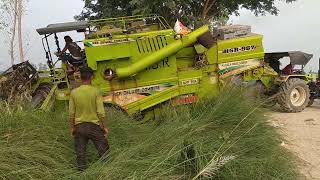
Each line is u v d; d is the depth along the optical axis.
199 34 9.28
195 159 5.94
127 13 15.62
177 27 9.47
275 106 12.63
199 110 8.74
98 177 5.29
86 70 6.05
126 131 7.20
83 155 5.86
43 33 9.41
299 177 6.51
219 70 10.05
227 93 8.73
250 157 6.54
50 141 6.09
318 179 6.51
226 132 7.21
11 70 9.32
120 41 8.91
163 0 14.01
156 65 9.27
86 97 5.93
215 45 10.04
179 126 7.27
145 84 9.24
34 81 9.62
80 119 5.94
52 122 6.73
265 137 7.27
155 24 10.09
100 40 8.84
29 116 6.49
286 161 6.80
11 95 7.78
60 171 5.47
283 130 9.16
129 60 8.99
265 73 11.17
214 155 5.81
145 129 7.62
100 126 6.04
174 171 5.85
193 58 9.73
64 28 9.40
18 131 6.00
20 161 5.31
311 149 8.02
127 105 9.16
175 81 9.44
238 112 7.86
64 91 8.93
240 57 10.53
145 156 6.01
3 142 5.64
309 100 12.38
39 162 5.53
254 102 8.88
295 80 11.63
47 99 8.17
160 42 9.12
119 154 5.83
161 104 9.40
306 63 12.11
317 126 9.85
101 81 8.97
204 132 7.30
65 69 9.34
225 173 5.86
